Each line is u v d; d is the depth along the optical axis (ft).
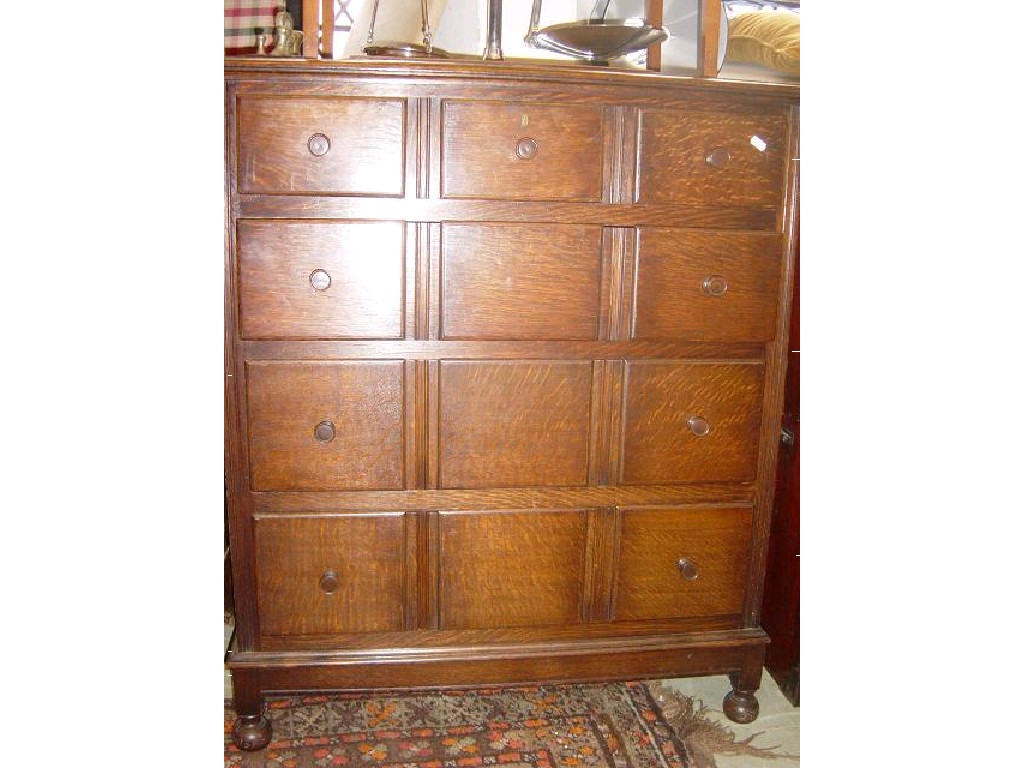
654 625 5.30
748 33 6.06
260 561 4.86
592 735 5.34
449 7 6.07
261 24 6.73
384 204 4.56
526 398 4.86
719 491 5.21
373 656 5.00
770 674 6.15
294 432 4.75
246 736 5.00
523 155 4.58
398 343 4.72
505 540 5.00
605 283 4.81
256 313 4.58
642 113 4.66
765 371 5.12
